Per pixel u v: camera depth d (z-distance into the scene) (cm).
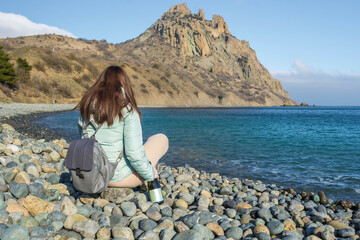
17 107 3188
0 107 2686
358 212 388
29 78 5356
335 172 710
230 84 16425
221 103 12688
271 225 297
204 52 19475
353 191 548
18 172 349
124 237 247
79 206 290
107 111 240
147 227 268
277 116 4784
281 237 287
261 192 523
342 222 348
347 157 930
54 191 306
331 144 1287
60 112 3628
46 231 240
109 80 248
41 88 5412
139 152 251
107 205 300
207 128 2075
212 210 354
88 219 268
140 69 11075
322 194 469
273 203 420
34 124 1762
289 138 1529
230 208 372
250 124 2645
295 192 519
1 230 218
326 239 278
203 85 13500
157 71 11775
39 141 756
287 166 782
